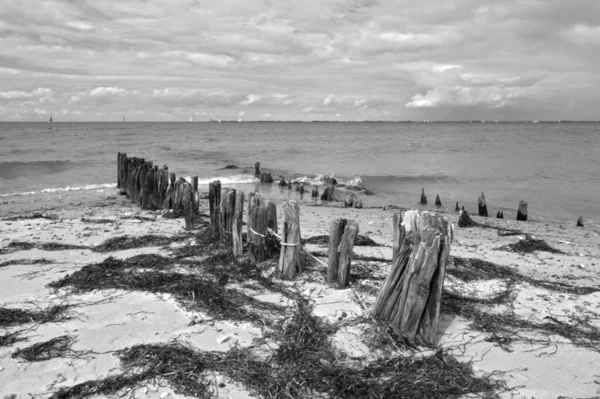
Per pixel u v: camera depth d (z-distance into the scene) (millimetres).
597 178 28172
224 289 6605
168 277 6949
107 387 4223
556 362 4852
